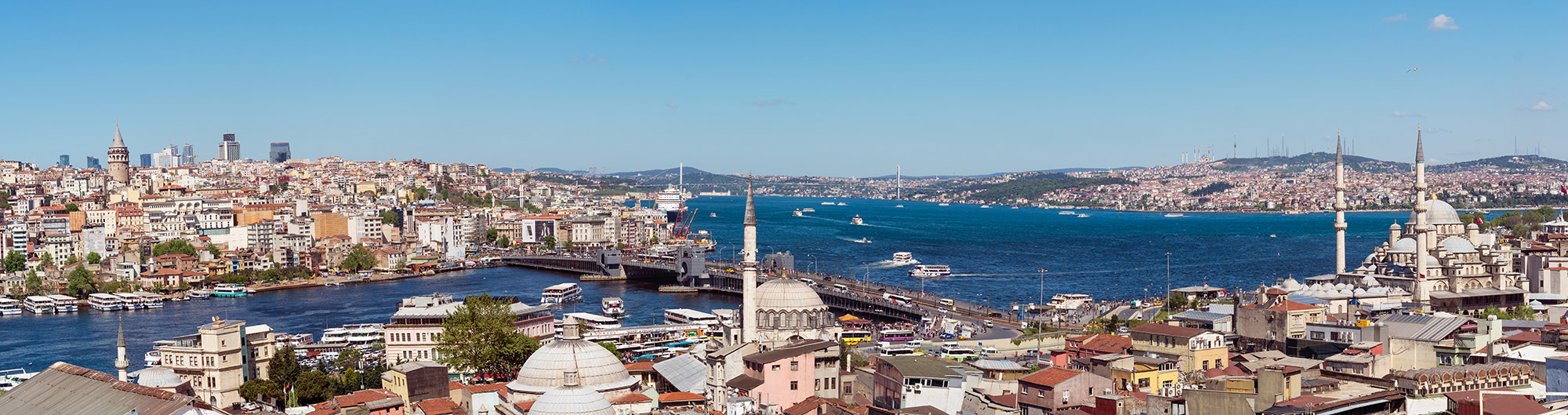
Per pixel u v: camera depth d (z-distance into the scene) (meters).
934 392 178.25
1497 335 199.25
